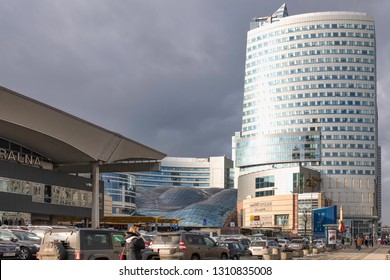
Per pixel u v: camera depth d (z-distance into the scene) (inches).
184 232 1019.3
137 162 3932.1
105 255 775.7
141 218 3934.5
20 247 1127.6
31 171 3038.9
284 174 6648.6
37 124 2866.6
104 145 3405.5
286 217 5561.0
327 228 2888.8
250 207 6181.1
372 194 7721.5
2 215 2785.4
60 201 3314.5
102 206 3946.9
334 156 7800.2
